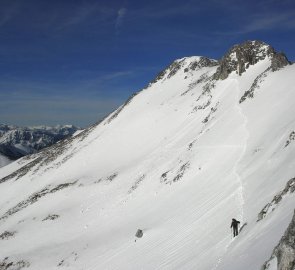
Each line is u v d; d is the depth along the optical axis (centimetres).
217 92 8269
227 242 2225
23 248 5216
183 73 12331
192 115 8288
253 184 3081
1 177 13800
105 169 8319
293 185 2083
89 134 12506
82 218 5706
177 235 3169
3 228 6669
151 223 4094
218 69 9162
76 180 8025
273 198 2242
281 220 1781
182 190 4559
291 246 1288
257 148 4094
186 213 3656
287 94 5256
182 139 7169
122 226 4616
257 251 1642
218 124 6088
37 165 11838
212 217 2983
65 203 6738
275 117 4688
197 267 2142
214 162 4678
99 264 3744
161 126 9106
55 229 5569
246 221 2353
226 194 3331
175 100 10406
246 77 7788
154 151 7688
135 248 3578
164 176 5516
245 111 5750
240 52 8356
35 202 7550
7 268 4700
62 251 4619
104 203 5972
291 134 3366
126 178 6775
